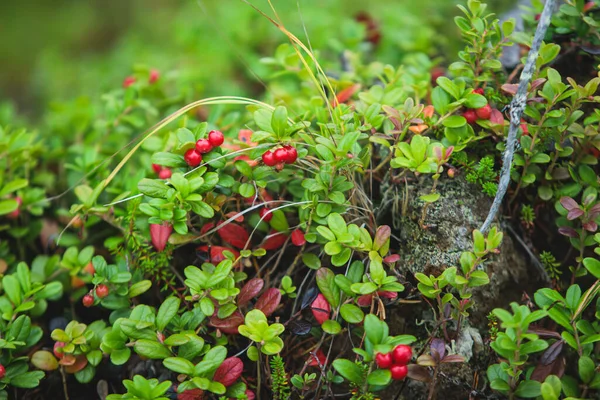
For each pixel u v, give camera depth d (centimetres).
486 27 58
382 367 52
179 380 55
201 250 58
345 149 54
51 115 76
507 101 59
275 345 53
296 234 57
